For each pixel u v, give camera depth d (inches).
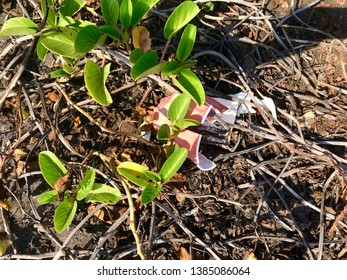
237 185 22.8
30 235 22.6
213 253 21.9
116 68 23.6
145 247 22.1
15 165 22.4
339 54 24.3
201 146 23.2
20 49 23.9
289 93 23.6
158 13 24.0
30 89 23.6
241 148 23.2
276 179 22.6
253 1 25.0
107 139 23.2
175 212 22.4
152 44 24.0
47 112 22.4
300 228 22.4
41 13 23.3
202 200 22.7
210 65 23.9
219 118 22.5
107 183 22.5
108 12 20.1
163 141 22.9
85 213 22.8
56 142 22.0
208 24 24.4
